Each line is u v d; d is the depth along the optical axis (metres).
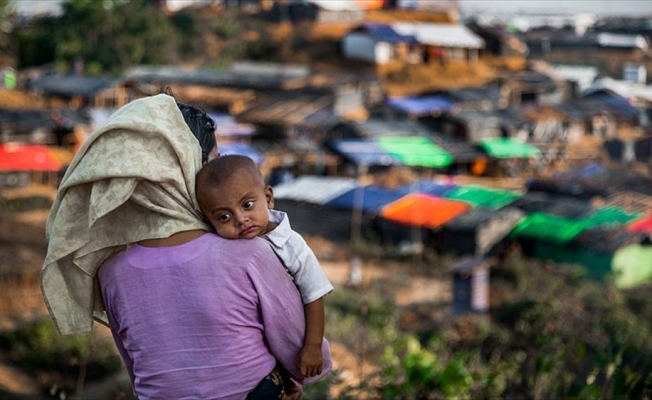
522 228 36.44
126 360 2.72
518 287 28.72
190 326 2.50
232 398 2.55
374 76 61.03
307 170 48.47
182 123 2.61
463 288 26.31
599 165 49.19
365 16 85.38
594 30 109.44
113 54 68.56
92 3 69.12
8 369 17.94
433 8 97.69
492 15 140.25
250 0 89.81
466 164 53.84
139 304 2.52
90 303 2.69
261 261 2.55
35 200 37.91
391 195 38.66
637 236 34.56
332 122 51.56
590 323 21.83
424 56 73.31
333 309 23.36
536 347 13.79
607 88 67.06
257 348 2.57
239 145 47.56
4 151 42.50
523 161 54.50
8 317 21.69
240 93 56.38
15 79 58.41
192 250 2.52
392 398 7.26
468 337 19.77
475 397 7.37
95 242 2.59
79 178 2.51
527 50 95.00
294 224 39.06
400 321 24.73
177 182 2.53
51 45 67.81
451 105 58.53
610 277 32.59
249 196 2.52
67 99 53.59
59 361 18.02
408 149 50.31
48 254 2.60
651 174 53.34
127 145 2.50
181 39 76.88
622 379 4.93
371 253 35.25
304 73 63.50
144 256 2.55
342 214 37.94
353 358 17.12
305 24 83.31
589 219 36.22
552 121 59.72
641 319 25.16
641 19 131.00
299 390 2.84
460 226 35.62
